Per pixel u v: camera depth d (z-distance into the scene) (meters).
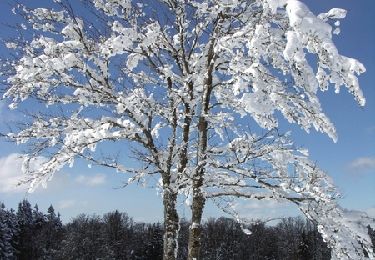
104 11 10.12
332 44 4.93
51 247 84.94
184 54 10.56
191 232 9.95
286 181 9.16
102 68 9.98
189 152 10.84
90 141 9.79
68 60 9.66
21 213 88.69
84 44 10.02
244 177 9.39
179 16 10.14
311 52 5.19
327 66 5.36
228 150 9.56
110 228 75.56
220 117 9.95
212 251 56.41
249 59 8.38
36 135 10.02
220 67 10.21
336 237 8.40
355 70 5.23
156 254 70.38
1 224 74.25
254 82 6.63
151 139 10.31
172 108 10.34
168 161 10.33
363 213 8.62
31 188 9.97
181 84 10.83
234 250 60.84
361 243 8.48
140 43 9.91
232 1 8.48
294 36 4.94
